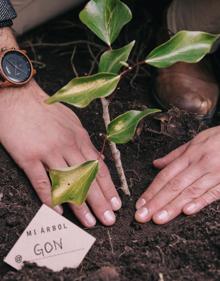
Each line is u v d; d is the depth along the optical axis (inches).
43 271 26.9
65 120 31.7
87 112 37.8
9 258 27.5
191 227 29.5
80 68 42.0
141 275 27.0
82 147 31.2
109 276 26.7
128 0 45.5
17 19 39.5
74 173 25.8
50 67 41.8
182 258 28.1
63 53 43.1
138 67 41.6
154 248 28.6
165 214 29.7
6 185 31.3
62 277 26.7
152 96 40.0
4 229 29.6
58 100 24.3
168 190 30.3
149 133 36.1
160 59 25.2
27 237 27.8
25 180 31.4
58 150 30.5
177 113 36.8
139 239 29.3
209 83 38.9
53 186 25.6
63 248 27.9
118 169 30.6
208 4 36.1
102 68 25.7
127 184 32.6
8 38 31.9
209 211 30.3
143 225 30.0
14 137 30.7
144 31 44.2
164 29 39.9
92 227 29.8
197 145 31.6
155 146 35.4
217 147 31.0
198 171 30.5
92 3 25.6
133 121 26.0
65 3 39.2
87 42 42.9
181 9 38.0
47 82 40.5
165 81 38.6
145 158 34.7
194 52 25.0
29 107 31.3
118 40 43.8
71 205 29.8
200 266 27.7
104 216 29.7
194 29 38.0
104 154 34.5
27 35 43.8
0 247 29.0
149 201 30.4
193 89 38.0
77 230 28.2
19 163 30.8
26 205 30.5
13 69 31.0
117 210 30.6
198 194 30.1
